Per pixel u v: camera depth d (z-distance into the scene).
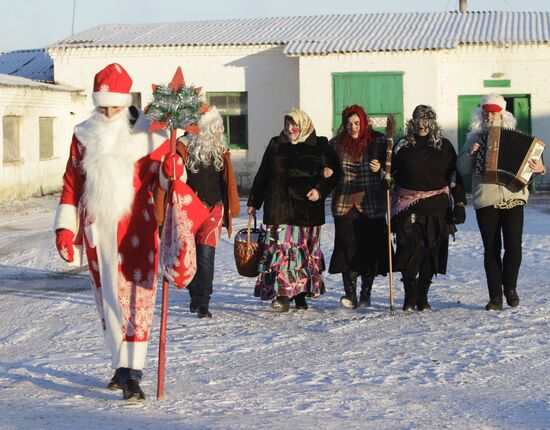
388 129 9.67
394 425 5.77
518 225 9.92
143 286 6.38
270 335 8.91
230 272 13.10
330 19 32.78
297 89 29.38
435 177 9.73
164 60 30.00
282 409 6.20
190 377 7.27
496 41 27.81
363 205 9.98
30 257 15.24
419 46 27.55
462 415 6.06
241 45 29.41
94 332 9.23
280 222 9.91
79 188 6.51
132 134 6.42
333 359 7.87
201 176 9.70
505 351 8.07
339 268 10.10
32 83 28.14
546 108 28.08
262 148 29.78
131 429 5.60
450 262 13.78
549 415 6.09
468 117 28.41
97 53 30.20
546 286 11.48
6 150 26.33
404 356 7.93
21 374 7.38
